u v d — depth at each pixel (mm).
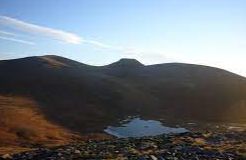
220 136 61562
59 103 181125
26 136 118938
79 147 51406
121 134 141875
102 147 50344
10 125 128125
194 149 47469
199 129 145875
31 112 156000
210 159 42031
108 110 181250
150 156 41062
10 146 101125
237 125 156125
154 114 182250
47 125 141125
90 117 165375
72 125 149625
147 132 144625
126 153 44375
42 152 47094
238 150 48062
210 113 187250
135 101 199375
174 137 59844
